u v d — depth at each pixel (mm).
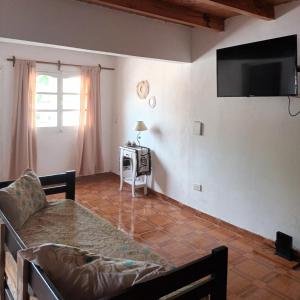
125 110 5461
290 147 2930
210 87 3695
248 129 3299
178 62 3848
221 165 3648
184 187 4215
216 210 3760
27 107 4906
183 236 3379
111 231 2332
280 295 2365
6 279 1913
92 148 5707
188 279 1334
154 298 1223
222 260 1453
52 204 2836
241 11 2723
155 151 4715
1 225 1891
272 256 2912
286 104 2926
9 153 4969
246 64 2973
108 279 1272
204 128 3828
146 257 1951
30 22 2699
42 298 1239
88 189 5016
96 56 5590
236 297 2328
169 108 4371
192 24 3209
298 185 2891
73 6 2906
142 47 3410
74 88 5461
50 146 5359
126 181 5215
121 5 2703
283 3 2896
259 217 3264
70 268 1305
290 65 2611
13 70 4816
